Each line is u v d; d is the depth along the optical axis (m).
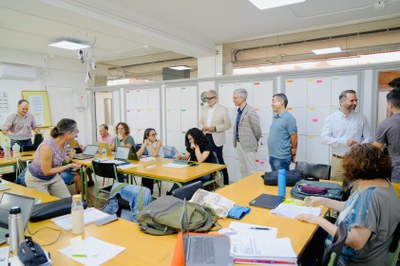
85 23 3.86
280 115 3.39
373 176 1.37
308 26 4.59
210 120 4.45
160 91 6.02
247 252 1.27
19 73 6.06
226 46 5.89
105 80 8.17
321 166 2.83
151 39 4.43
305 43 5.48
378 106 3.91
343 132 3.08
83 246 1.39
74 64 7.25
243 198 2.13
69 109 7.27
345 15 4.08
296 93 4.44
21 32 4.73
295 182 2.45
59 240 1.47
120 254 1.32
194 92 5.52
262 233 1.49
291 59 5.70
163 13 4.01
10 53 5.98
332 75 4.13
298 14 4.03
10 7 3.25
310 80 4.31
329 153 4.22
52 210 1.77
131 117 6.61
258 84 4.77
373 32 4.73
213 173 3.40
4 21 4.14
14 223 1.28
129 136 4.66
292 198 2.10
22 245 1.19
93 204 3.98
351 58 5.42
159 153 4.41
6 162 3.92
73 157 4.30
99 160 3.91
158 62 7.48
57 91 6.98
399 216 1.31
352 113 3.11
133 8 3.85
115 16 3.75
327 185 2.26
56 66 6.87
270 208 1.90
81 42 5.29
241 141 4.03
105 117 7.95
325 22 4.39
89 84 7.65
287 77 4.50
